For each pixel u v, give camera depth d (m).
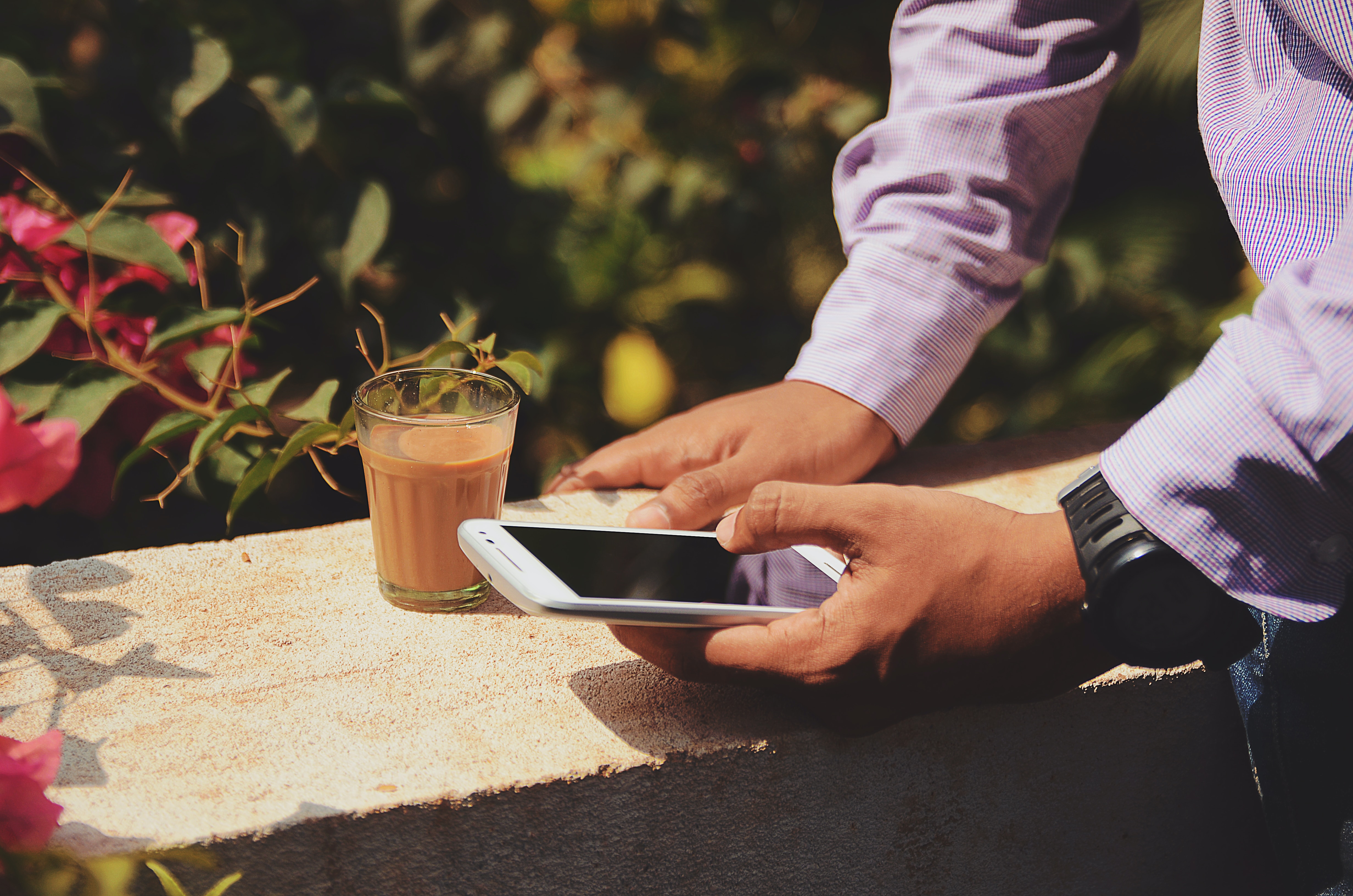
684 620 0.78
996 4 1.20
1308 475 0.73
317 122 1.36
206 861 0.65
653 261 2.46
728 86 2.51
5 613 0.93
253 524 1.46
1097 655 0.88
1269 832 1.02
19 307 1.11
